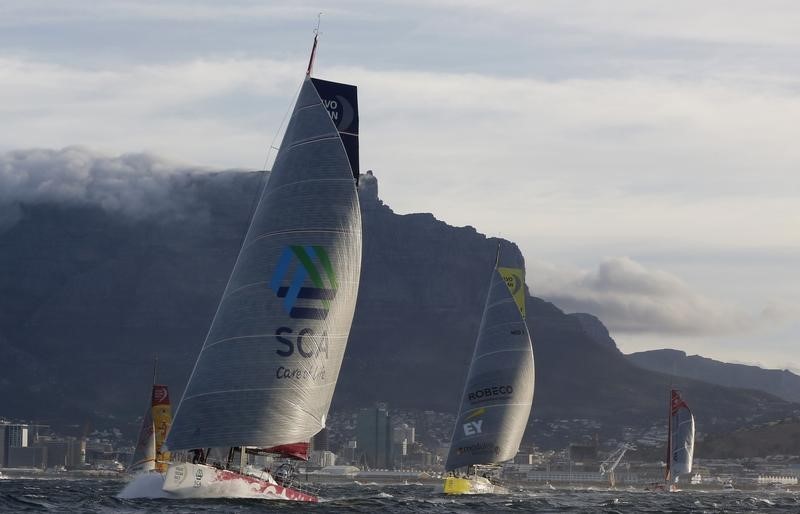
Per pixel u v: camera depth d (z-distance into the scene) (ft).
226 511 640.17
